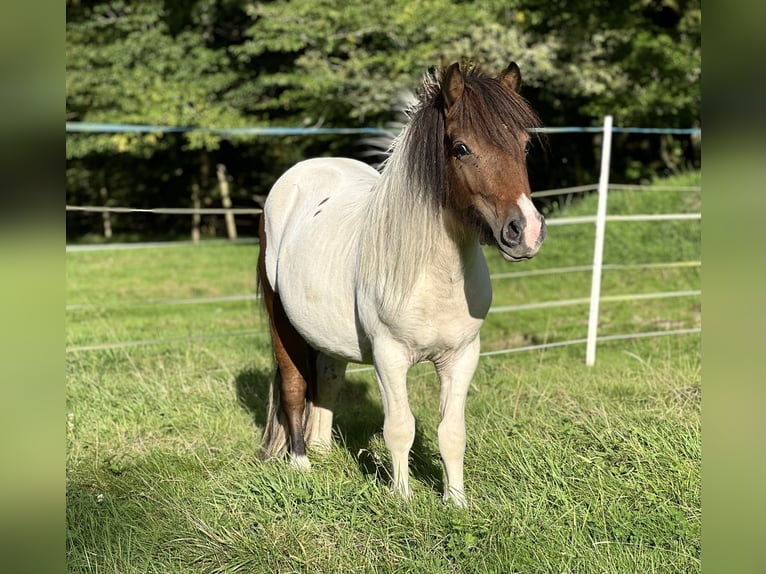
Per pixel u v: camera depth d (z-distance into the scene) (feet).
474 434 13.25
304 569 9.79
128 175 65.92
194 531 10.66
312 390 13.33
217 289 35.76
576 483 11.27
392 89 41.93
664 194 36.50
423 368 18.04
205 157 61.52
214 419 15.11
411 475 12.07
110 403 15.97
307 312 11.72
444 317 10.04
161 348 21.18
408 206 9.77
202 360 19.66
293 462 12.62
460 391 10.52
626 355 20.84
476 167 8.98
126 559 10.21
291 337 13.01
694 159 51.26
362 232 10.65
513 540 9.79
